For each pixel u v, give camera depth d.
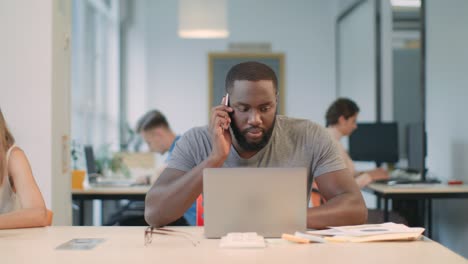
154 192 1.99
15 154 2.30
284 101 8.60
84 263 1.40
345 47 8.08
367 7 7.09
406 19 6.99
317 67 8.65
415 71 6.68
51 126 3.09
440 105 4.92
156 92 8.55
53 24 3.12
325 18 8.68
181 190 1.92
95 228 1.97
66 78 3.35
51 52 3.10
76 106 6.27
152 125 4.26
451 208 4.75
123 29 8.38
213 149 1.93
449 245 4.79
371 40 6.95
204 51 8.59
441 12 4.88
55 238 1.76
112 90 8.09
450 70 4.72
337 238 1.67
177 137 4.18
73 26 6.29
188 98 8.56
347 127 4.42
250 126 1.88
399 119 6.64
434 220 5.11
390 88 6.66
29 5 3.09
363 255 1.47
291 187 1.70
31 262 1.41
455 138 4.65
